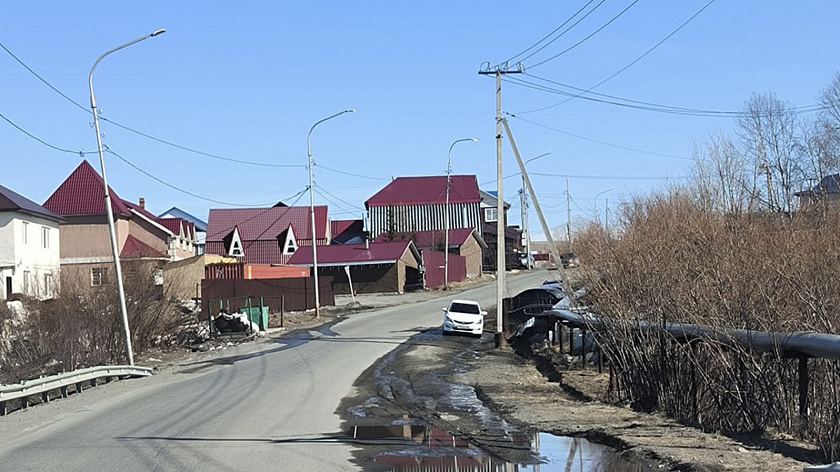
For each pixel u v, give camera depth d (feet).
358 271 226.99
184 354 103.09
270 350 98.89
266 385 63.16
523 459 33.17
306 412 48.34
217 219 291.58
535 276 260.62
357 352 90.48
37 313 90.84
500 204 102.01
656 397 47.11
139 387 67.56
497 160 101.35
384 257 224.94
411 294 213.46
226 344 111.96
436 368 76.13
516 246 376.07
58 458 34.78
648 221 75.77
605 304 52.47
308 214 290.56
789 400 36.70
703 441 34.37
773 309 38.40
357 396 56.34
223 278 171.42
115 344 94.17
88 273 110.11
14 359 87.51
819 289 39.06
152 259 128.26
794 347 34.53
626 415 44.60
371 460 33.19
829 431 33.53
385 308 172.04
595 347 75.51
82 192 213.46
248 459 33.32
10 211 161.07
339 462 32.71
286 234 275.18
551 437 38.60
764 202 94.17
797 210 77.10
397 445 36.88
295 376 69.36
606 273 53.52
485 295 195.83
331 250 232.94
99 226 210.18
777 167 128.57
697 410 42.73
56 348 88.33
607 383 61.72
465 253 275.18
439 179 312.91
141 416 48.24
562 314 79.61
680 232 54.34
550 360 78.89
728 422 39.68
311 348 97.86
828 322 37.63
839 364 33.53
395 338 109.70
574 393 58.13
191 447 36.47
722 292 41.68
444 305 171.83
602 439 37.11
